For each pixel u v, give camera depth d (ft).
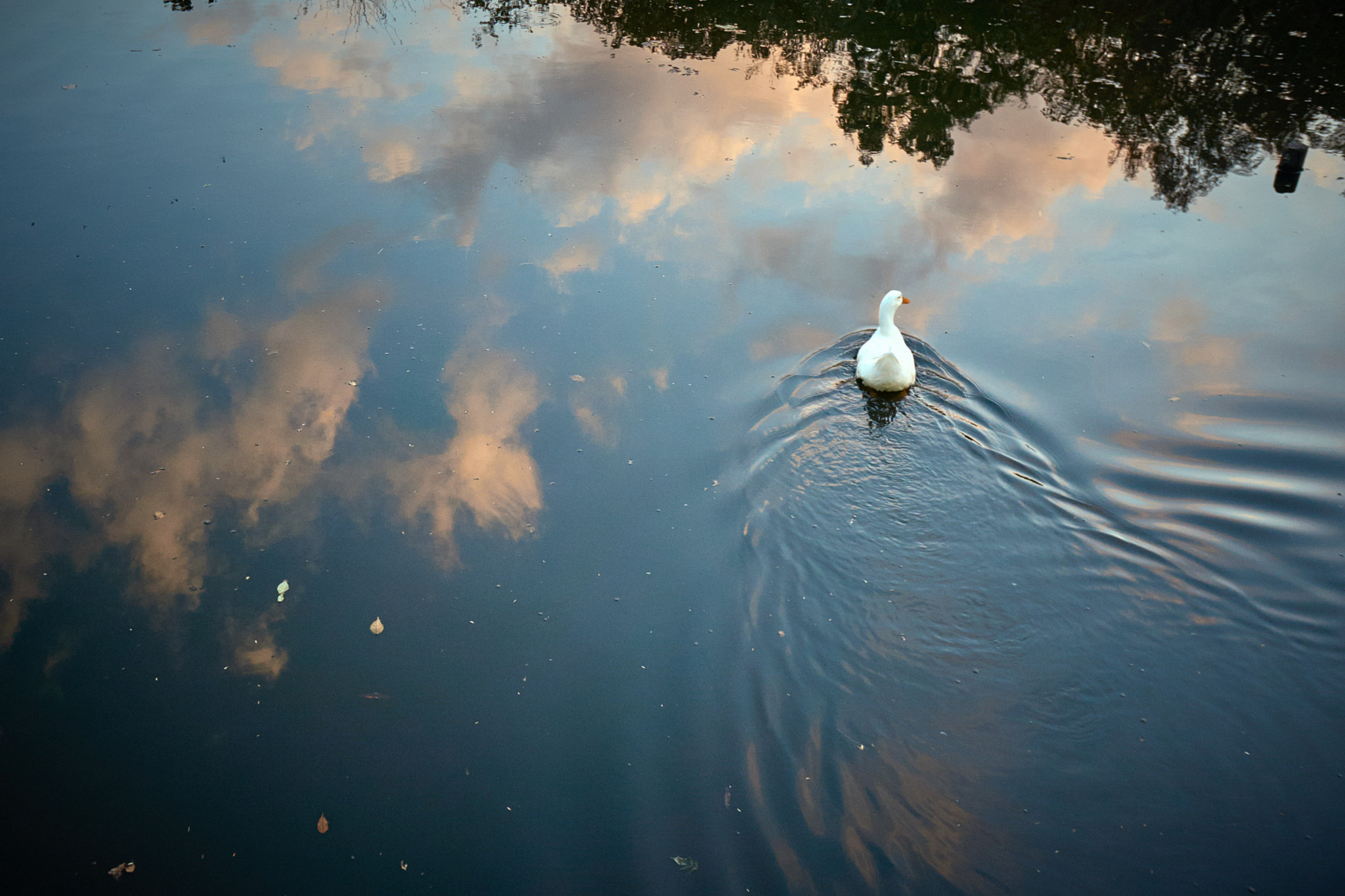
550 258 42.06
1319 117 54.80
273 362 36.11
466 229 44.04
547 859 20.79
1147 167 50.42
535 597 27.14
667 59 63.26
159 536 29.35
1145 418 32.83
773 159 50.78
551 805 21.94
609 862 20.67
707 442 32.09
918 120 55.31
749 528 28.73
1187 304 39.04
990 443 31.76
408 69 61.26
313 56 62.90
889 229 44.45
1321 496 29.32
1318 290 39.63
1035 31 67.15
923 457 31.14
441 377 35.32
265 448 32.42
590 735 23.48
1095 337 37.06
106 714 24.23
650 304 39.11
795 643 25.40
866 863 20.47
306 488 31.01
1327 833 20.93
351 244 42.78
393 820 21.68
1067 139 53.21
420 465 31.76
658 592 27.04
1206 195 47.73
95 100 55.36
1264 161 50.80
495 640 26.00
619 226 44.42
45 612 27.02
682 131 53.47
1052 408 33.40
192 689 24.86
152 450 32.32
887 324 34.53
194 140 51.24
